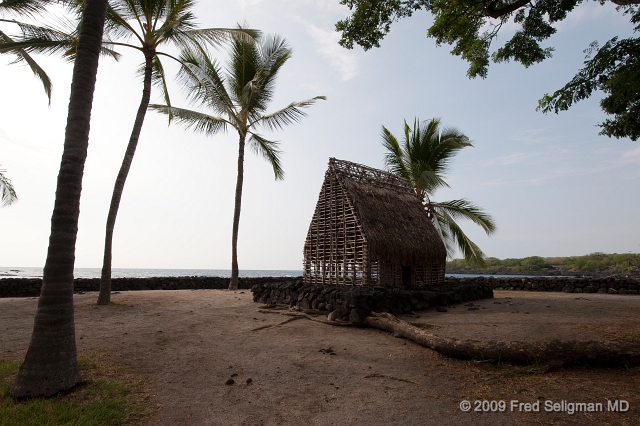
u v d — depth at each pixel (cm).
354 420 418
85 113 525
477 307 1226
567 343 580
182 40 1366
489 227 1933
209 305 1291
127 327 877
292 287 1261
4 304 1248
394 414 433
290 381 541
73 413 408
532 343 598
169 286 2067
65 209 495
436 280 1581
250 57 1981
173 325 914
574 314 1053
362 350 716
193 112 1622
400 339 811
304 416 429
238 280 2144
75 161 507
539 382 525
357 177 1448
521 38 1116
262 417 426
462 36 1140
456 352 641
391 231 1322
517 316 1034
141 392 484
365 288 1102
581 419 411
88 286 1844
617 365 566
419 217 1570
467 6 1008
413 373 578
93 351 648
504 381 534
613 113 895
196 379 542
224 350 696
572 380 527
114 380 517
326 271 1361
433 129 2095
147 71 1342
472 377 555
